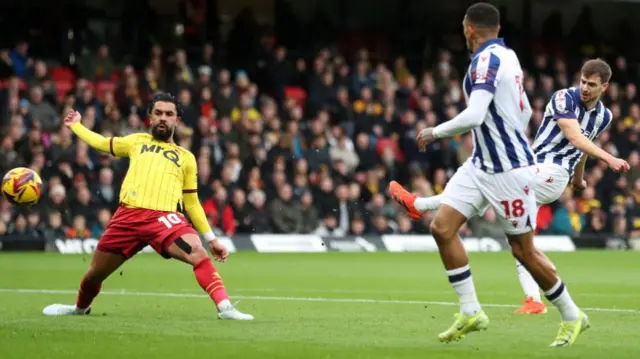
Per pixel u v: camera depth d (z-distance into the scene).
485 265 50.53
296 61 76.19
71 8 69.31
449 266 20.27
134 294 32.81
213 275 24.64
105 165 58.66
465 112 19.45
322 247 62.12
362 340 20.64
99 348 19.12
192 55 73.19
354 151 67.06
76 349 18.98
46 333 21.34
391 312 27.09
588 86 27.73
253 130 64.06
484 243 65.25
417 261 53.09
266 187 62.38
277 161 63.00
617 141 74.56
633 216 70.44
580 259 56.28
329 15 79.62
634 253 62.56
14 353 18.47
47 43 68.81
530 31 82.31
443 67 75.12
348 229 63.50
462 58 80.31
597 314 26.81
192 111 63.75
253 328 22.73
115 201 58.44
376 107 70.00
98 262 24.95
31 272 43.03
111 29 71.38
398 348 19.36
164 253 24.70
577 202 69.75
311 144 64.88
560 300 20.09
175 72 67.12
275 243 61.28
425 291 35.09
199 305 28.83
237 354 18.39
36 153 57.66
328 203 63.09
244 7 75.50
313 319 24.89
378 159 67.12
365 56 74.62
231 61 72.75
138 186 24.70
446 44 80.69
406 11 80.38
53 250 57.06
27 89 61.00
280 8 77.12
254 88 67.38
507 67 19.78
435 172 68.75
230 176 61.28
